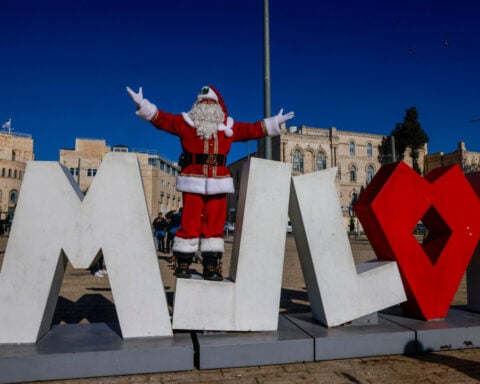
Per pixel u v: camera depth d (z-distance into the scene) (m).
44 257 3.35
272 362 3.32
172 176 55.97
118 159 3.55
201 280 3.57
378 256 4.39
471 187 4.39
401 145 50.19
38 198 3.40
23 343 3.25
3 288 3.28
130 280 3.46
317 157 44.09
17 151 66.12
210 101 4.11
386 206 3.97
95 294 6.74
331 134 44.84
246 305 3.62
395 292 3.99
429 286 4.09
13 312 3.27
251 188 3.71
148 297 3.48
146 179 48.09
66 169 3.72
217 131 3.94
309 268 3.93
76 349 3.11
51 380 2.97
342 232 3.91
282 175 3.80
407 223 4.05
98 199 3.47
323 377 3.02
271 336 3.49
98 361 3.05
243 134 4.14
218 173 3.87
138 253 3.50
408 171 4.11
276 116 4.22
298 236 4.09
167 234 14.62
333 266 3.84
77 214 3.42
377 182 4.23
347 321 3.82
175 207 57.50
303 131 45.06
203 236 3.94
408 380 2.96
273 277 3.69
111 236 3.46
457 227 4.25
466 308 4.76
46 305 3.35
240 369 3.21
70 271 10.18
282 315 4.33
